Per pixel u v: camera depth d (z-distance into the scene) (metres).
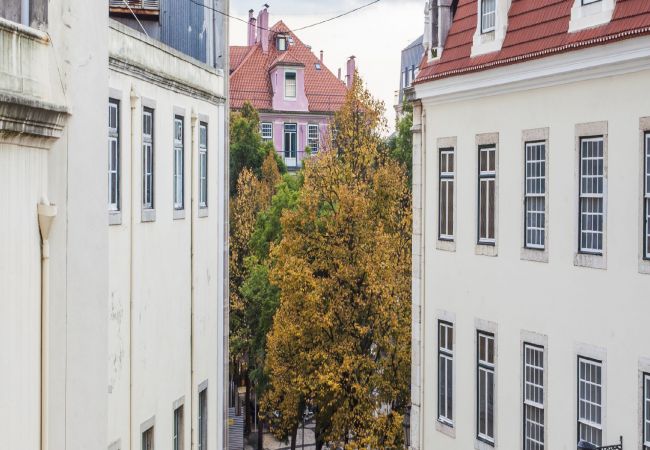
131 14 24.59
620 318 16.95
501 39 20.11
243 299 45.47
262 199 50.38
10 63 9.95
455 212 21.98
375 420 32.72
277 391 34.94
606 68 17.20
